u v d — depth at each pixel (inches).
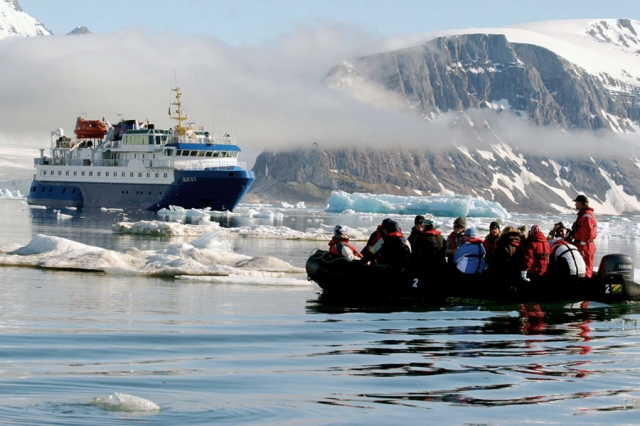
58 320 640.4
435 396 430.0
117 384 436.5
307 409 399.5
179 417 379.2
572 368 505.7
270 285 928.3
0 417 368.2
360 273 834.8
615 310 778.8
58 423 362.3
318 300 812.6
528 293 802.8
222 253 1154.7
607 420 390.3
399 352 548.1
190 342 565.9
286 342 577.6
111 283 899.4
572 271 805.2
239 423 373.7
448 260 864.9
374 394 431.5
